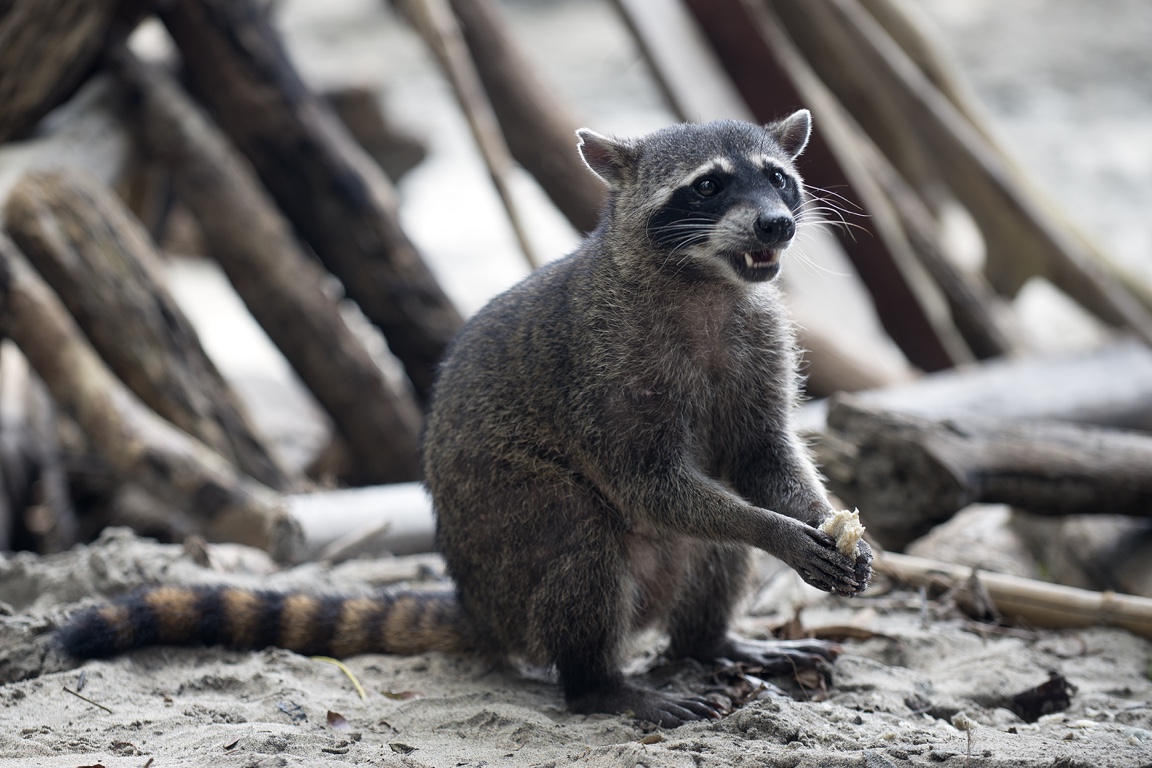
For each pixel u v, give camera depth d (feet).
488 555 27.14
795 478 27.40
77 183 44.86
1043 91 125.08
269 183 52.37
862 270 60.64
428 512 39.42
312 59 140.05
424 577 34.91
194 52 51.42
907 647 28.89
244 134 51.80
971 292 64.34
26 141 48.60
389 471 52.44
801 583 33.94
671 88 59.31
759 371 27.58
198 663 27.66
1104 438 35.83
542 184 59.82
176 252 89.20
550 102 59.62
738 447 28.07
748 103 61.52
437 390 28.86
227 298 84.74
